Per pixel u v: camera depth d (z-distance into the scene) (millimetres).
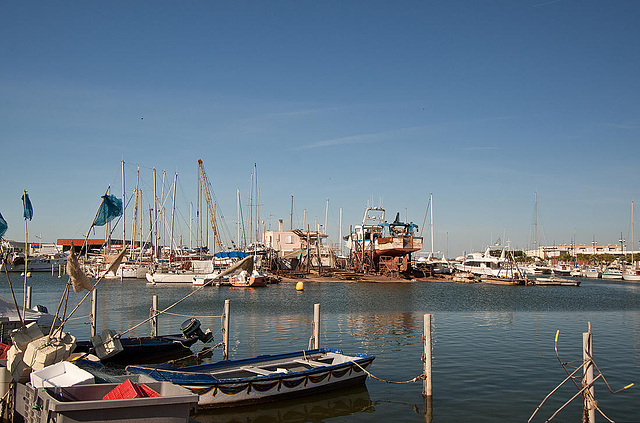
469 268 134875
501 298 77250
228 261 106250
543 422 19250
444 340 36406
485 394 22734
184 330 30250
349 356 24953
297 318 48500
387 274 121500
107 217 19672
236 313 52438
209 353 31391
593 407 17766
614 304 67875
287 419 19734
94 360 21047
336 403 21531
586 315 53938
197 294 76688
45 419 11641
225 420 19547
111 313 51219
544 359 29750
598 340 36812
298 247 154125
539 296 82375
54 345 16719
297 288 86500
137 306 57969
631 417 19812
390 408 20969
